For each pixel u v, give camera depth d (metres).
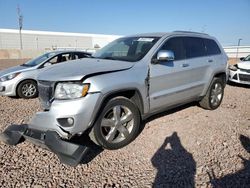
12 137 3.71
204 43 5.38
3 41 57.97
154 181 2.90
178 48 4.66
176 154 3.53
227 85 10.18
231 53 21.67
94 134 3.41
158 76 4.07
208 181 2.89
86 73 3.24
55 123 3.14
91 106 3.18
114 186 2.81
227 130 4.47
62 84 3.18
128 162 3.32
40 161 3.35
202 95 5.31
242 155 3.52
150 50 4.11
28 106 6.16
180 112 5.48
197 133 4.29
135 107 3.74
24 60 31.67
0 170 3.10
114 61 3.93
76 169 3.16
